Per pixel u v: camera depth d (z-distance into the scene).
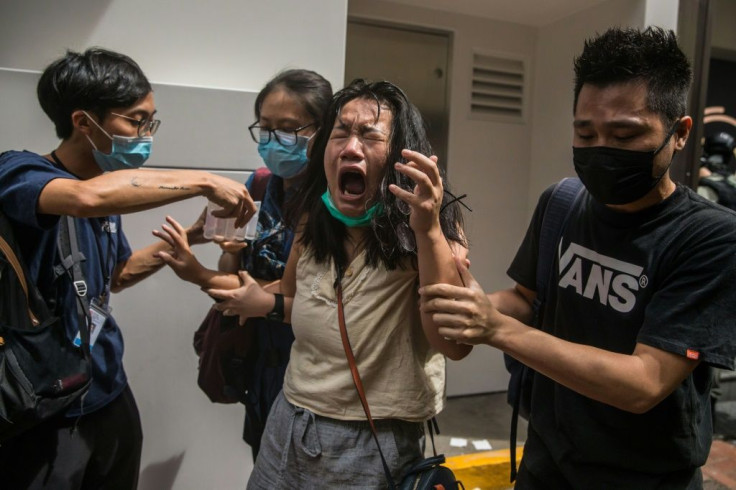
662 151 1.05
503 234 3.54
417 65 3.27
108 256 1.62
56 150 1.55
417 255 1.21
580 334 1.24
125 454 1.66
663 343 1.02
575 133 1.15
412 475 1.23
